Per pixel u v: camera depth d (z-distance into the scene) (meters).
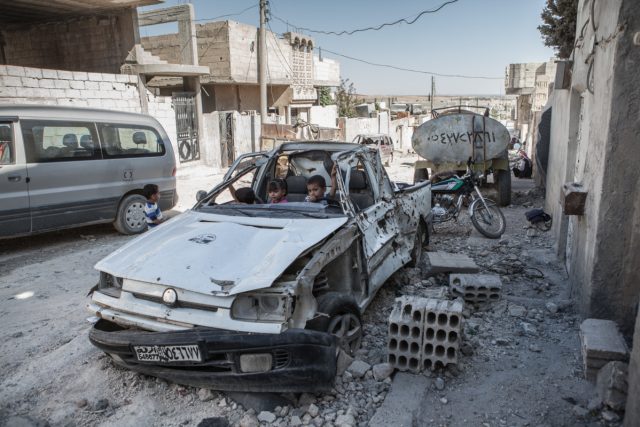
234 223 4.06
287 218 4.13
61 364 3.97
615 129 3.80
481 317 4.80
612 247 3.96
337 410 3.26
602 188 3.91
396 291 5.42
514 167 15.84
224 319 3.06
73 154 7.45
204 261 3.37
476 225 7.91
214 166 17.14
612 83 3.77
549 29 13.05
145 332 3.28
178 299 3.19
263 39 18.83
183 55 16.48
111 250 7.35
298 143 5.51
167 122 14.66
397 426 3.06
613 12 3.87
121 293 3.44
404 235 5.77
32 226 7.04
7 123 6.79
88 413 3.31
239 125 17.41
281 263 3.26
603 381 3.38
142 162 8.34
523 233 8.24
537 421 3.17
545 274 6.06
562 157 6.92
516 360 3.94
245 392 3.36
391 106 45.50
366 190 5.29
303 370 3.03
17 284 5.91
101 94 12.50
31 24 15.78
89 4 12.95
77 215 7.52
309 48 26.95
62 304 5.29
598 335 3.68
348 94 36.38
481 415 3.24
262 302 3.13
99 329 3.55
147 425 3.16
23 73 10.63
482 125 10.30
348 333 3.87
